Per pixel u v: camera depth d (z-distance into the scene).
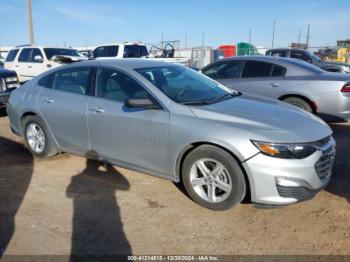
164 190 4.20
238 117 3.61
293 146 3.31
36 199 4.03
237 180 3.46
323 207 3.72
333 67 14.36
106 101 4.35
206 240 3.20
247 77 7.32
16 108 5.46
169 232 3.33
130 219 3.57
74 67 4.86
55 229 3.41
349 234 3.23
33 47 13.32
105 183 4.43
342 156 5.30
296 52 15.23
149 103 3.88
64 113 4.74
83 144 4.67
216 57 24.39
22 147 6.02
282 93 6.79
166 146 3.84
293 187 3.31
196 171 3.76
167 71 4.57
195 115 3.72
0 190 4.28
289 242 3.14
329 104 6.43
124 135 4.16
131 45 15.77
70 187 4.34
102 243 3.18
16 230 3.40
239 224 3.44
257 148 3.33
